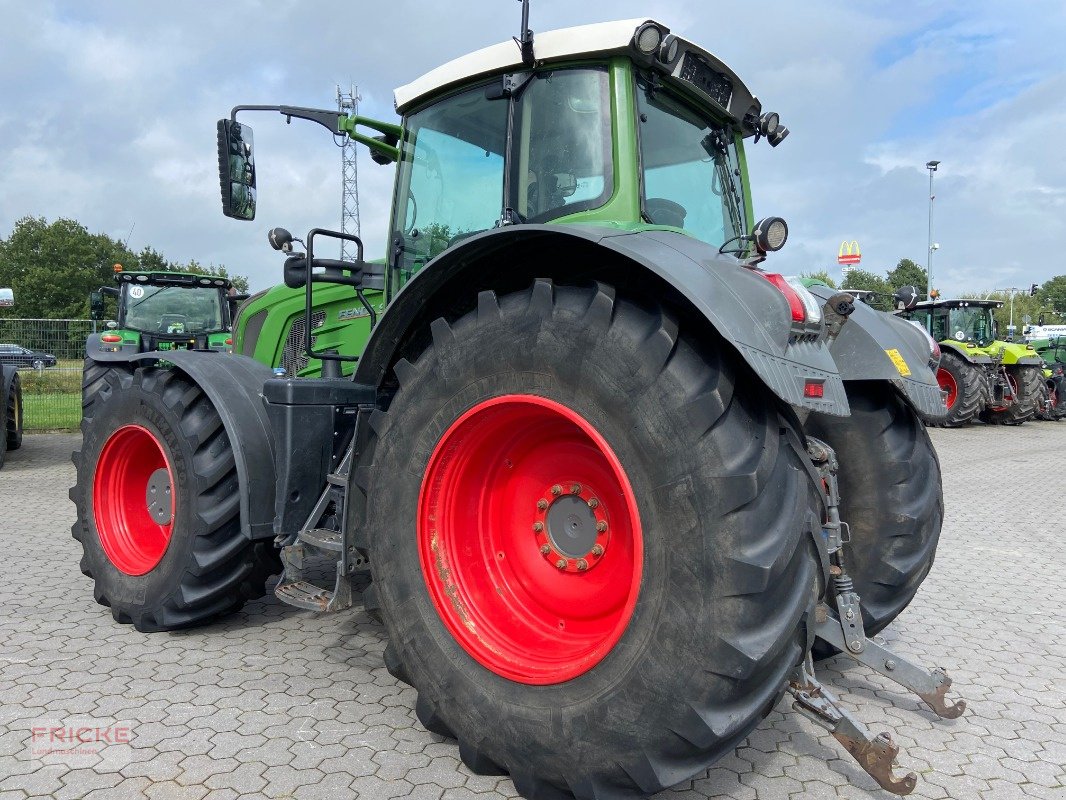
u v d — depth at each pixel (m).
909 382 2.87
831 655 2.81
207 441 3.20
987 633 3.57
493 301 2.21
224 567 3.21
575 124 2.79
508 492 2.45
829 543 2.26
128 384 3.55
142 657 3.07
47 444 10.88
